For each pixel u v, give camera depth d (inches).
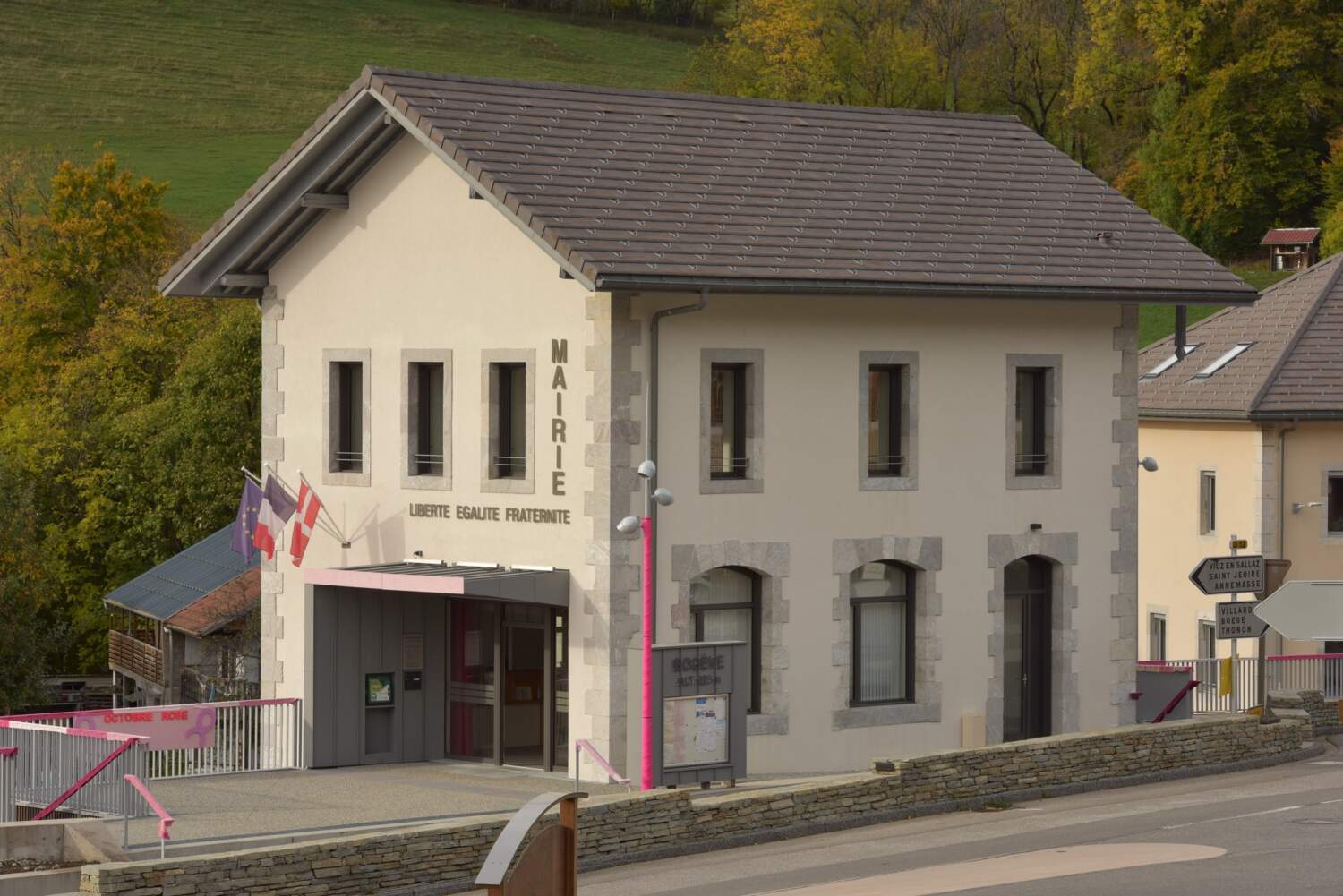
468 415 1294.3
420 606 1378.0
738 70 4232.3
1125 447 1437.0
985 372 1368.1
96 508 2610.7
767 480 1269.7
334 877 887.7
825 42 4264.3
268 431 1429.6
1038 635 1423.5
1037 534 1393.9
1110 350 1432.1
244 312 2564.0
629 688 1216.2
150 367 2938.0
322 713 1341.0
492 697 1346.0
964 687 1360.7
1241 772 1262.3
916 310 1334.9
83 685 2635.3
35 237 3312.0
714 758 1119.6
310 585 1342.3
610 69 5521.7
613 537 1208.8
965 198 1423.5
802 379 1284.4
